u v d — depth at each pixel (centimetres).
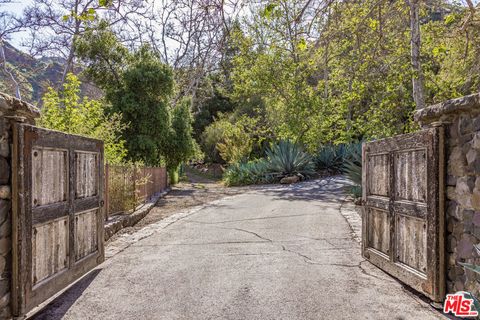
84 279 393
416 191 354
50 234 335
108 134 898
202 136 3156
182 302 326
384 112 943
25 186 292
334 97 1525
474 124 284
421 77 913
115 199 756
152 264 448
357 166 1091
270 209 905
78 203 388
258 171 1848
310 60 665
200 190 1667
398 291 352
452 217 310
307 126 1838
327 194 1215
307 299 331
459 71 885
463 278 294
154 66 1602
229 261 456
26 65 2045
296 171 1753
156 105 1625
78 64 1830
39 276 315
